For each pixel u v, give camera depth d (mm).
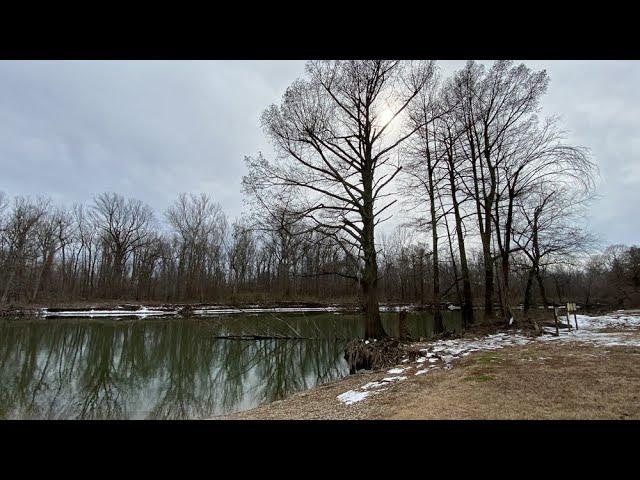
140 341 19750
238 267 48375
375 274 13812
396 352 11242
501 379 6477
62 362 14703
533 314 21078
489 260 16266
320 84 14680
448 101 17219
